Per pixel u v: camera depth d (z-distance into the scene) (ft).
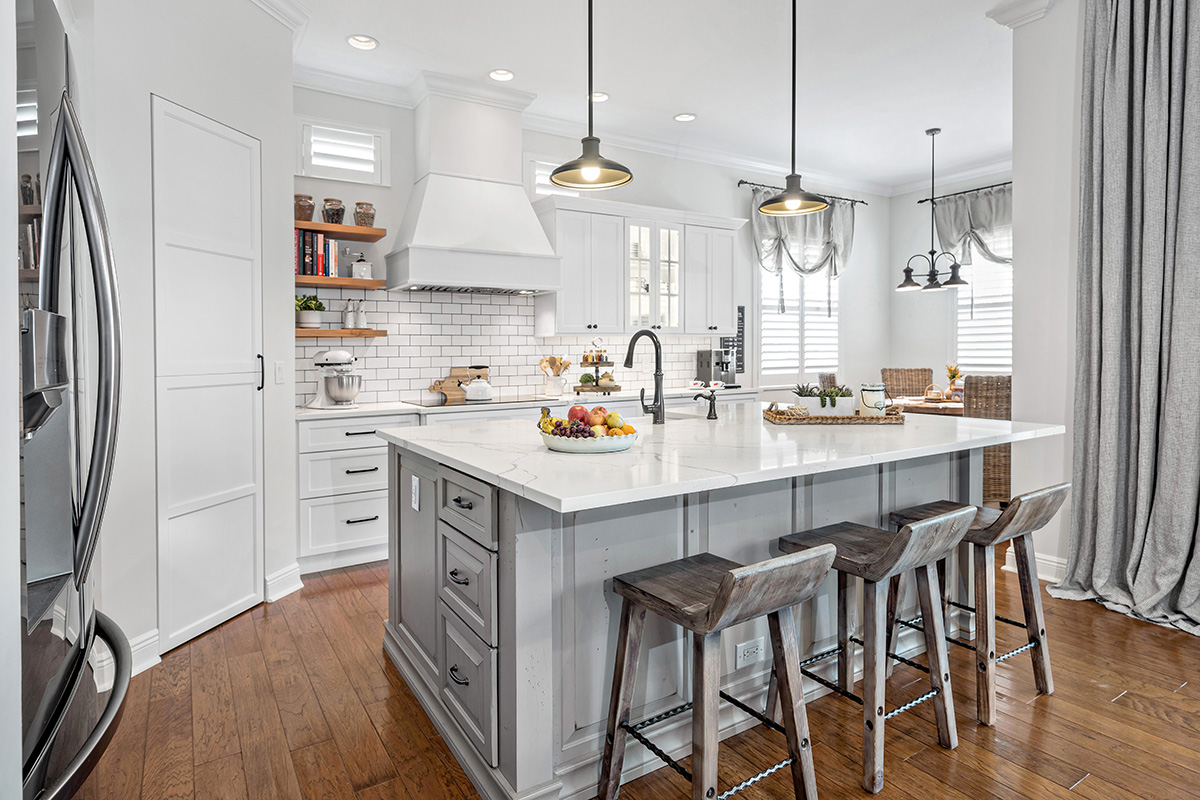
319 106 14.34
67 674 3.02
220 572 10.20
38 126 2.79
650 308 17.78
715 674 5.34
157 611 9.10
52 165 3.00
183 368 9.39
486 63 14.07
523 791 5.87
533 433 8.78
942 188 22.93
